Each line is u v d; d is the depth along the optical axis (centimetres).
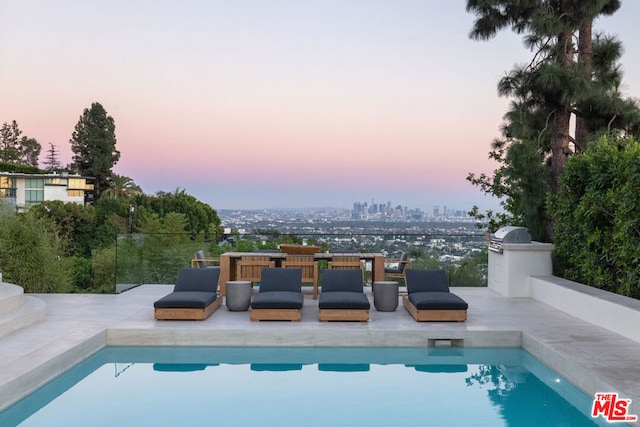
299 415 486
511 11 1088
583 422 470
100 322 745
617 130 1030
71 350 606
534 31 947
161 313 761
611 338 666
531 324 749
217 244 1086
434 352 701
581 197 844
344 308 759
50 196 5475
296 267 928
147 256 1102
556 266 983
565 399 532
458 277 1097
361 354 693
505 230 1013
